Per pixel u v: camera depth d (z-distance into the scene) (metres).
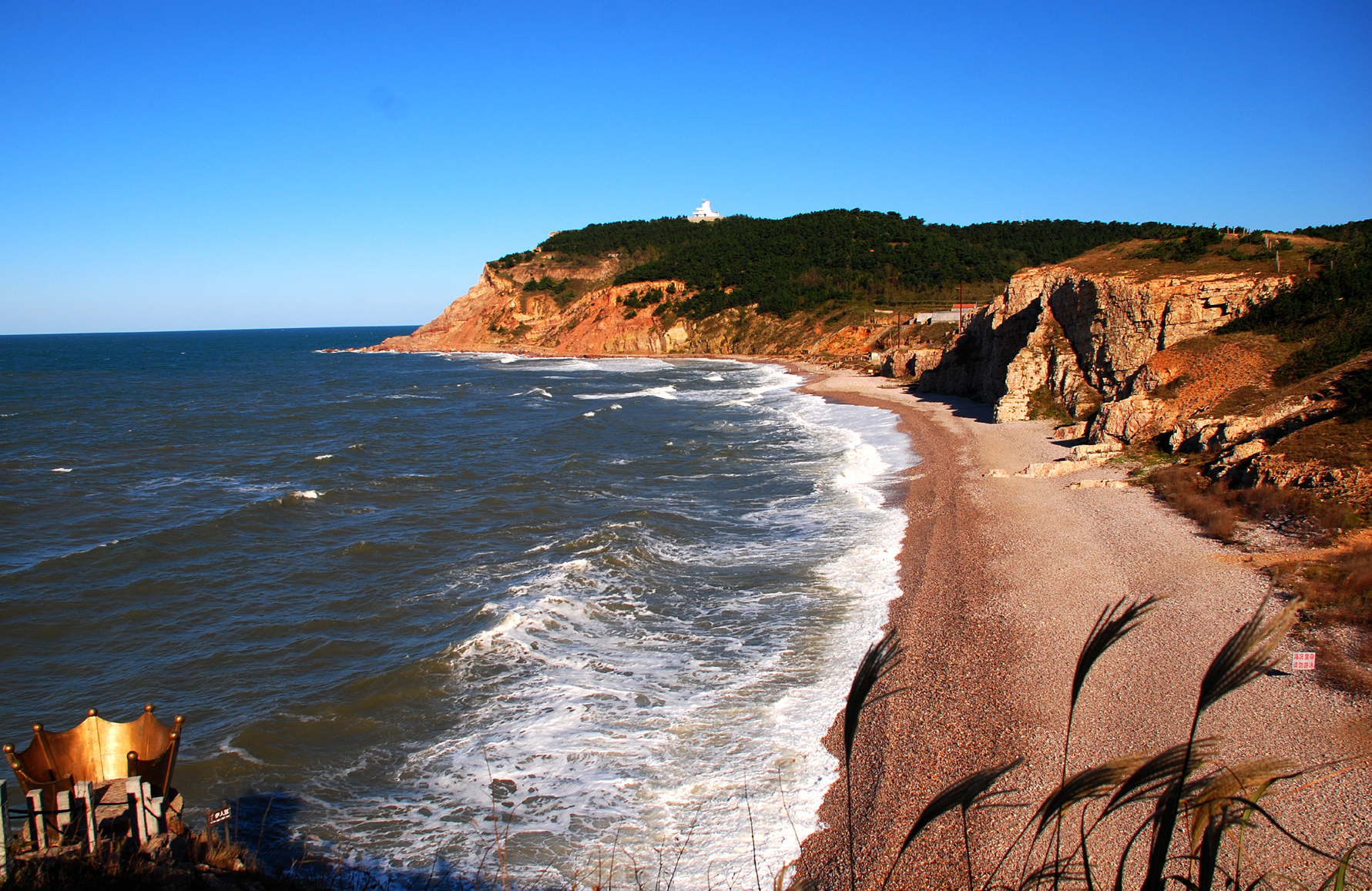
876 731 11.78
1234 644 2.62
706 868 9.26
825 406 51.84
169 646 15.53
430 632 15.97
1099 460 26.81
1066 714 11.65
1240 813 2.88
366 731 12.45
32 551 21.70
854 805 10.17
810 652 14.59
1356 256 32.44
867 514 23.67
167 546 21.72
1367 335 26.55
